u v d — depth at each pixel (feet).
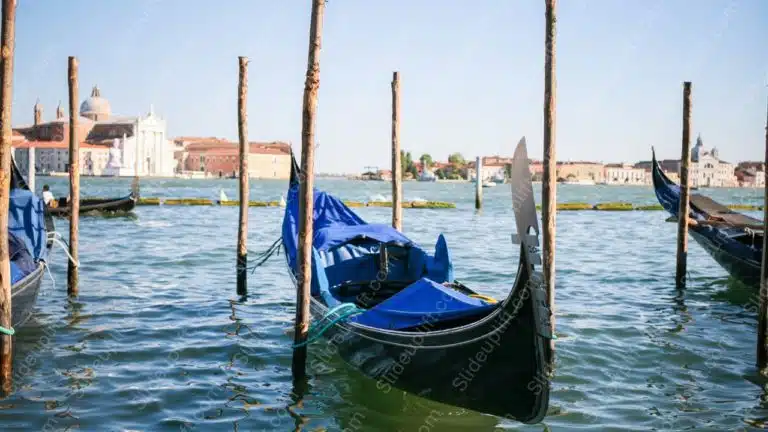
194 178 521.65
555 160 34.22
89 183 345.72
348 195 270.87
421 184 526.57
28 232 41.39
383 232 40.45
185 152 584.40
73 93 46.52
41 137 488.44
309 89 30.32
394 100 53.42
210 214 133.18
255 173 568.41
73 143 47.44
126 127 507.30
